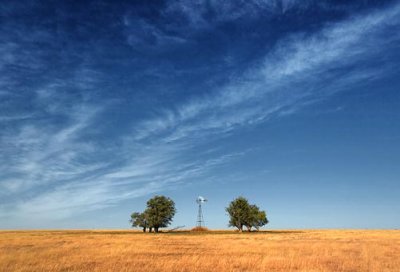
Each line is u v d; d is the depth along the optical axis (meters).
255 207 134.62
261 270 22.25
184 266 23.19
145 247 39.56
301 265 23.86
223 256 29.70
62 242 48.25
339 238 62.44
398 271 22.02
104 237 65.88
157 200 128.88
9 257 26.30
